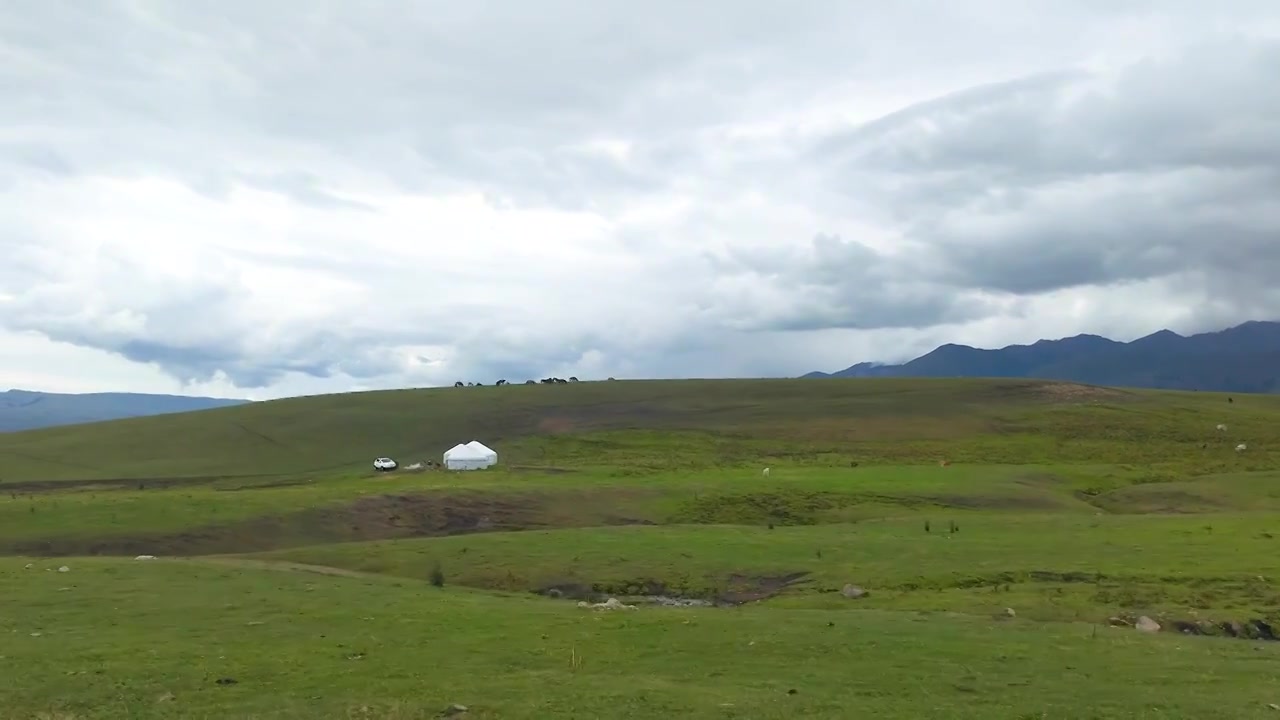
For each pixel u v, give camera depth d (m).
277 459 144.62
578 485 78.06
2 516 59.69
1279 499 71.50
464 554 48.41
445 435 158.62
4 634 28.30
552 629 29.36
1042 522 55.25
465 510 68.31
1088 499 78.94
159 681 23.08
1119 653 26.09
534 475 92.88
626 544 50.00
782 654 25.91
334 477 116.88
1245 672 24.06
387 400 197.25
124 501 64.88
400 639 27.89
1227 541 45.84
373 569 46.34
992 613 33.28
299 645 27.00
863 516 66.75
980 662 24.94
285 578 39.72
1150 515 59.47
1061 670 24.12
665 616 31.77
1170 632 30.88
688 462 110.50
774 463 108.50
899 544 48.06
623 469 99.69
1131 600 35.06
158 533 57.34
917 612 33.44
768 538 51.12
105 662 24.84
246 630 29.14
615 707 20.62
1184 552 43.22
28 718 20.20
